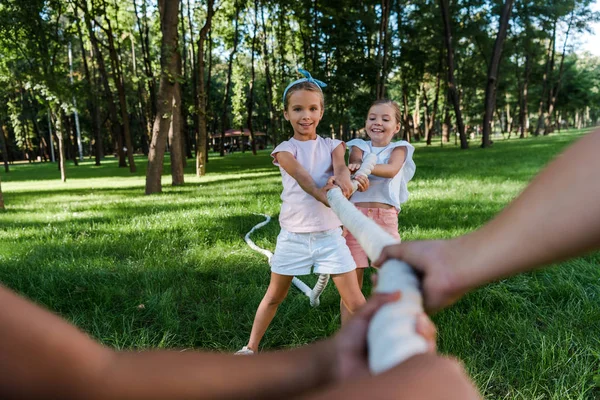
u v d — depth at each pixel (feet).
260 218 24.52
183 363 1.55
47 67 66.18
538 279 13.34
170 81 43.04
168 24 43.45
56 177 78.23
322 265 9.87
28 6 64.23
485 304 11.98
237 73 175.42
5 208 34.81
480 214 22.67
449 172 45.62
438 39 104.42
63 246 18.89
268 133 219.20
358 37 80.64
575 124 303.27
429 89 178.70
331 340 1.71
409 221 21.31
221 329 11.29
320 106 10.40
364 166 10.21
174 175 51.21
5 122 190.29
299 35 112.37
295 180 9.96
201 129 61.98
